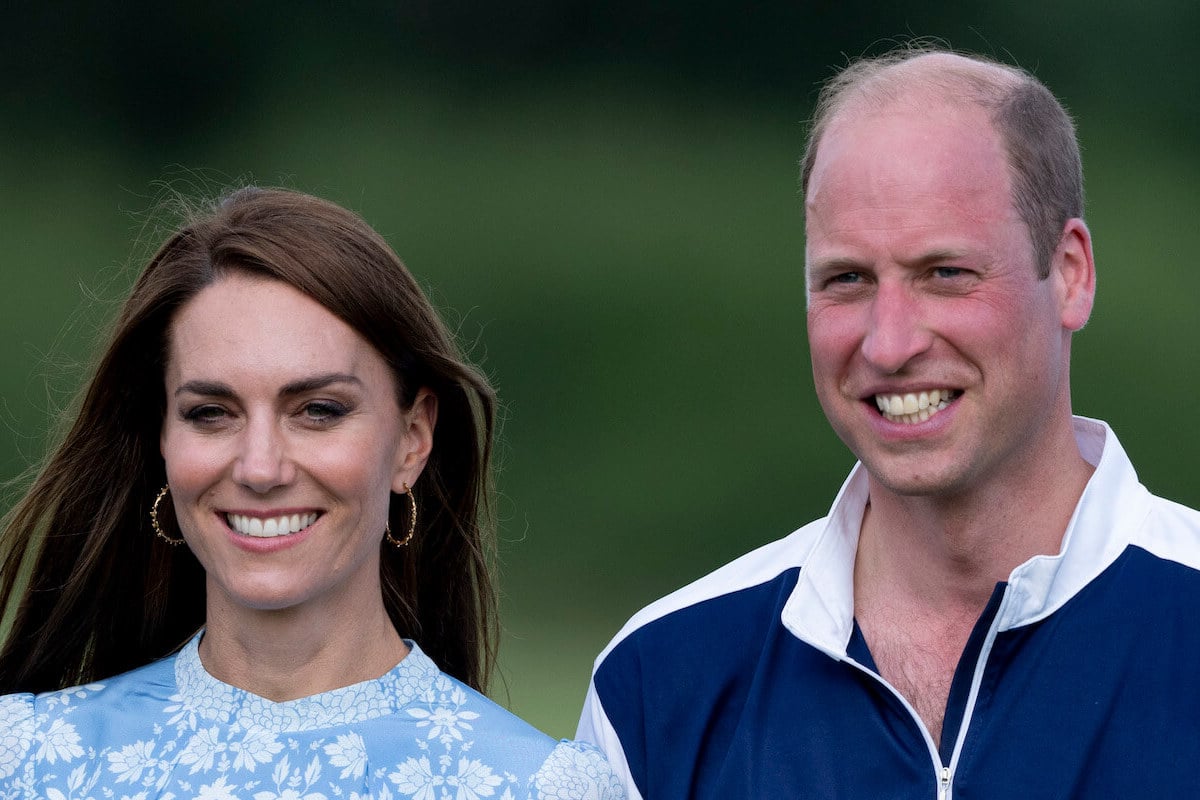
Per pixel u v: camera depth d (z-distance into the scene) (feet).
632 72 255.29
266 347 34.01
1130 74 237.45
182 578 38.50
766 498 193.26
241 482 33.91
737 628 37.29
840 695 35.55
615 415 212.02
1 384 197.26
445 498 38.88
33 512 38.11
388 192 244.22
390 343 35.17
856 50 252.83
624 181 248.93
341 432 34.55
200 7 251.80
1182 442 199.11
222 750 34.86
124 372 36.29
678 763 36.91
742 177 248.93
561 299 231.71
